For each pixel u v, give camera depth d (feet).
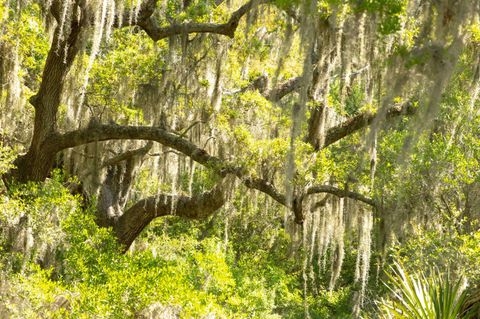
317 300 75.82
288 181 33.99
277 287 63.41
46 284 33.53
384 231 45.93
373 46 31.78
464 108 42.96
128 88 47.73
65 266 37.45
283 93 50.19
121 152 52.60
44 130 46.32
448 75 23.58
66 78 46.80
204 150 45.32
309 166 43.19
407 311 34.81
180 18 44.96
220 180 46.50
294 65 48.65
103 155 50.14
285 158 42.04
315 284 81.10
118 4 39.75
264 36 52.13
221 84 46.75
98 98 49.26
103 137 46.19
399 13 25.27
